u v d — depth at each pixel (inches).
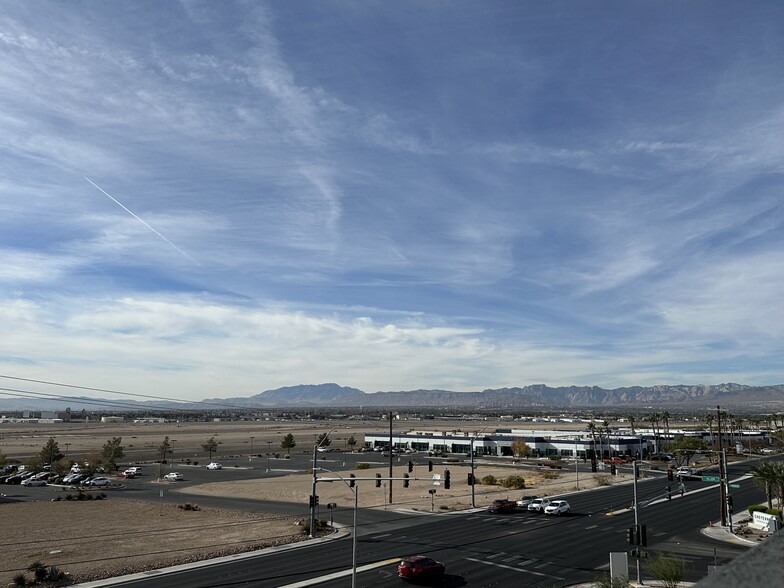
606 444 6043.3
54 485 4256.9
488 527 2418.8
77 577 1640.0
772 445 7239.2
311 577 1612.9
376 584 1528.1
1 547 2071.9
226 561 1838.1
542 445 6387.8
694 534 2229.3
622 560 1439.5
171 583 1563.7
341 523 2539.4
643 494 3474.4
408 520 2625.5
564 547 1988.2
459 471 4884.4
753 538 2148.1
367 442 7691.9
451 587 1492.4
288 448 6614.2
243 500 3358.8
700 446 6190.9
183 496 3560.5
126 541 2164.1
